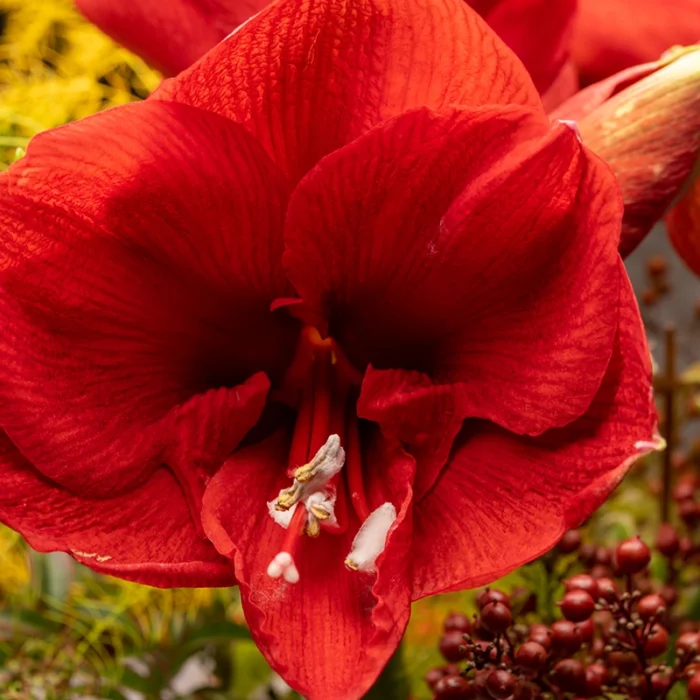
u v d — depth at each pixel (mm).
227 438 477
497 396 464
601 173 431
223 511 465
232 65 436
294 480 472
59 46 693
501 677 460
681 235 567
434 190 448
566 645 472
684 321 943
